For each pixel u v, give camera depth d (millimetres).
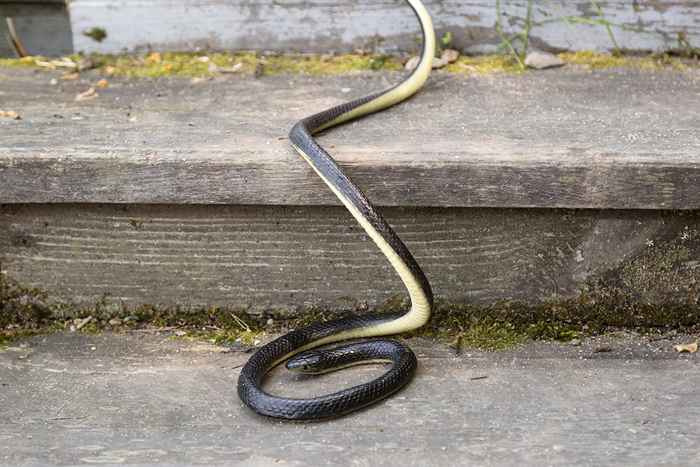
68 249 2105
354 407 1968
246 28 2355
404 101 2199
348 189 2006
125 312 2129
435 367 2041
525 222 2070
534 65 2301
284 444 1937
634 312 2098
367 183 2041
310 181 2045
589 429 1948
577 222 2068
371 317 2080
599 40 2338
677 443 1929
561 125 2111
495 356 2059
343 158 2035
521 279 2094
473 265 2092
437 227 2076
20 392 2016
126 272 2113
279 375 2037
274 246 2094
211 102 2201
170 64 2326
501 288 2100
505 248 2084
